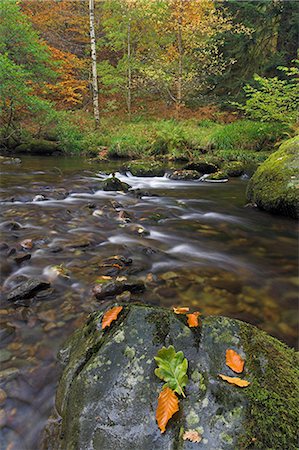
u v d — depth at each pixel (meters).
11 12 12.80
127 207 5.71
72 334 2.04
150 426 1.25
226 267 3.30
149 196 6.80
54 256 3.38
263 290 2.84
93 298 2.59
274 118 11.75
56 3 20.23
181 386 1.33
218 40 16.78
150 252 3.59
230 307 2.57
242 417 1.23
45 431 1.46
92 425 1.29
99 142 14.19
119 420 1.28
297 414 1.25
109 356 1.50
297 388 1.37
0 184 7.10
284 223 4.88
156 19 15.87
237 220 5.05
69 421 1.37
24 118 14.70
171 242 3.99
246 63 17.77
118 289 2.65
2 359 1.90
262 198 5.39
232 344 1.55
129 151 12.70
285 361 1.53
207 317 1.72
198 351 1.51
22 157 12.29
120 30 18.03
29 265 3.13
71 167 10.20
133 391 1.36
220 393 1.32
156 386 1.36
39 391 1.69
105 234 4.14
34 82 14.68
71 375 1.57
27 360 1.90
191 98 17.81
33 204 5.57
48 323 2.26
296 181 4.97
